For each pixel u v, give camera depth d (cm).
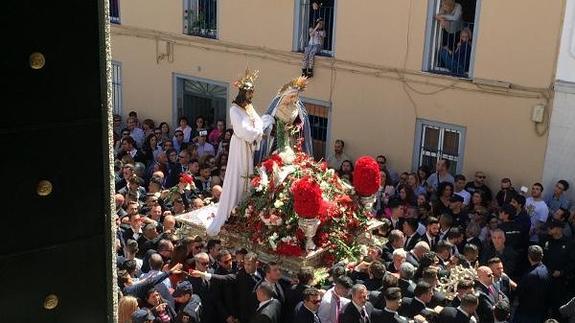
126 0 2009
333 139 1684
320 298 784
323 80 1666
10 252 212
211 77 1884
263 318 775
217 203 1097
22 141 208
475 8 1424
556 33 1317
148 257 917
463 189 1340
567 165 1352
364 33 1575
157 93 2017
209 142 1714
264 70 1767
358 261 948
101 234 228
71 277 224
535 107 1363
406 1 1499
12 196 209
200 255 863
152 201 1123
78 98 215
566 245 1095
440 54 1494
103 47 218
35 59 206
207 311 834
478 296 835
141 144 1747
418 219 1173
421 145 1551
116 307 237
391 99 1567
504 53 1389
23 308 217
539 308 981
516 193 1274
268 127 1012
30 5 203
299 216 907
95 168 222
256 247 952
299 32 1691
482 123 1445
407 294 840
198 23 1888
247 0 1755
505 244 1116
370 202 1012
